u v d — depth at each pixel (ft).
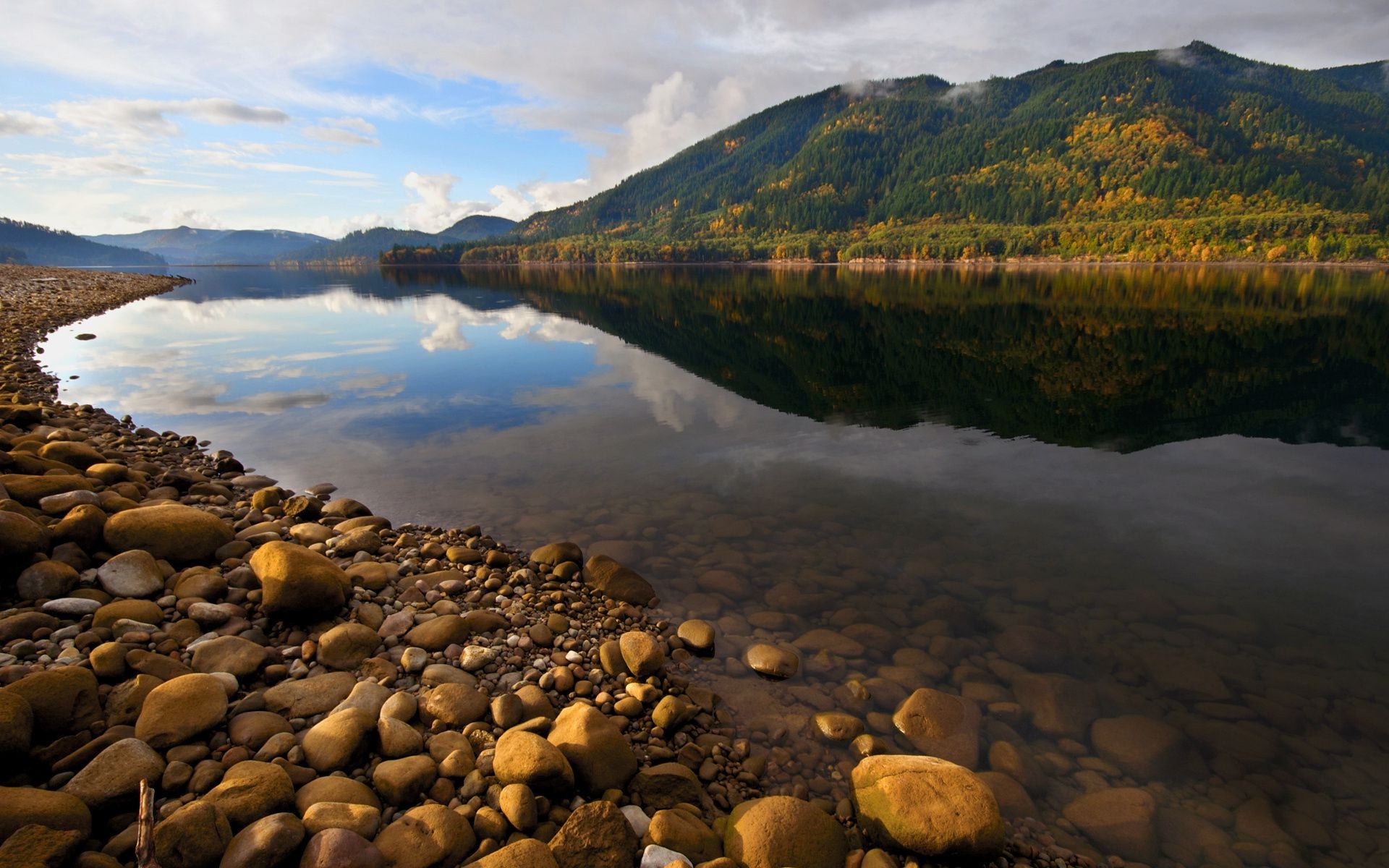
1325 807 14.05
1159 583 23.13
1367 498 30.14
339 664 17.60
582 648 19.83
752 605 22.40
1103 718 16.70
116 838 10.90
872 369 64.80
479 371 64.44
